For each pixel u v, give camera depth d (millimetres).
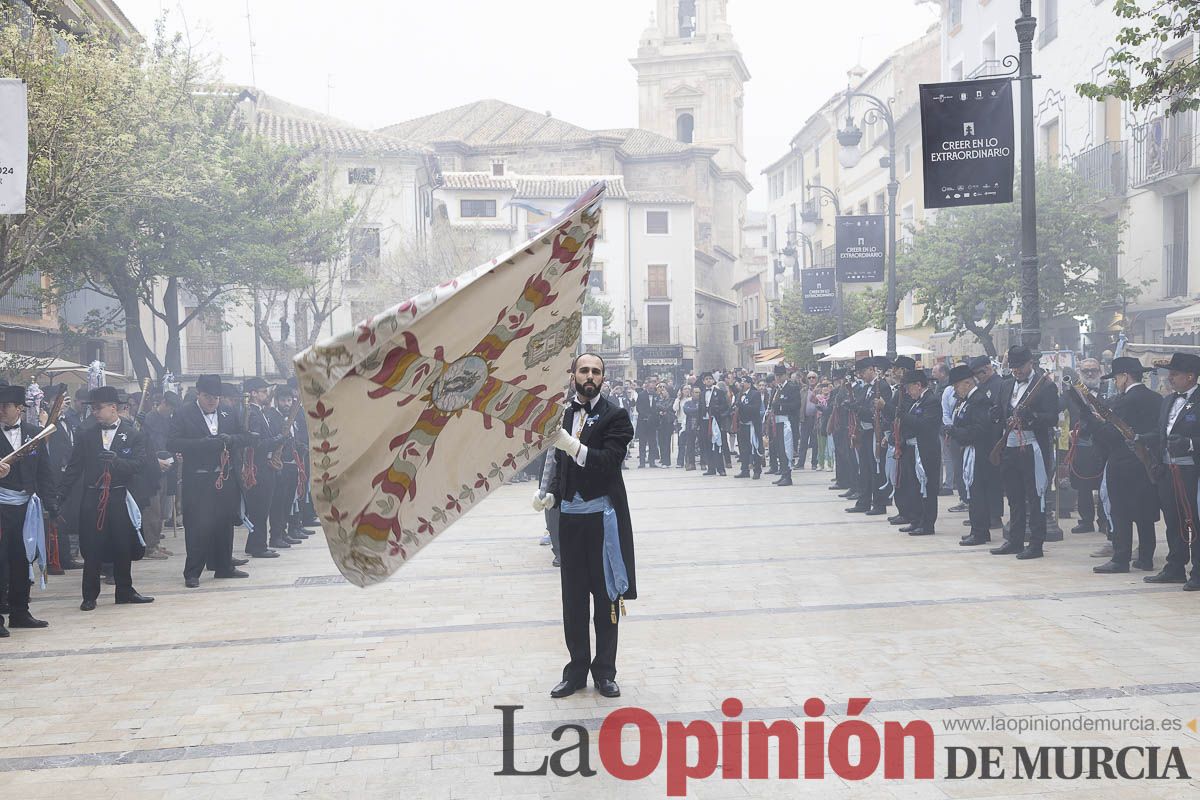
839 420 17422
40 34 13945
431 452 3297
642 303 64438
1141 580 8727
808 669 6262
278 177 25266
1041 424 9844
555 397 3598
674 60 86000
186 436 10070
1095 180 21391
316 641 7426
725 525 13109
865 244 21359
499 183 57281
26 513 8195
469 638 7371
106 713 5836
